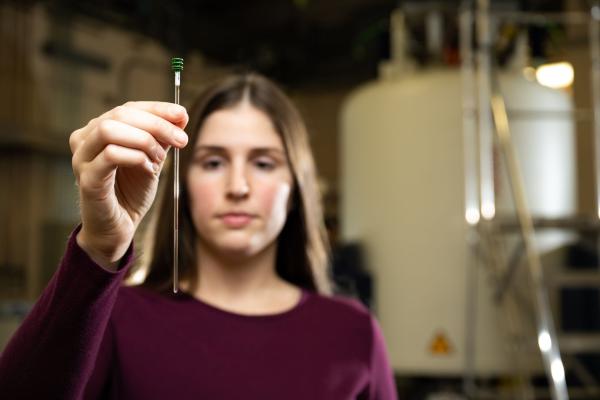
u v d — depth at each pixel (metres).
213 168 1.10
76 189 0.76
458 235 3.44
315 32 7.71
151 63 6.44
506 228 3.01
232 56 7.44
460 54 3.78
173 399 0.98
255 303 1.12
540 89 3.53
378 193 3.62
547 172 3.46
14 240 5.35
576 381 3.47
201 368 1.00
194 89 1.30
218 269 1.11
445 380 3.55
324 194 6.73
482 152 3.24
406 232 3.52
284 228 1.24
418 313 3.47
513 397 3.25
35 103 5.34
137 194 0.74
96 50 5.86
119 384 0.99
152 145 0.68
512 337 3.17
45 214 5.51
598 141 3.44
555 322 3.43
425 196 3.49
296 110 1.17
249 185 1.08
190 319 1.04
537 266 2.60
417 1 3.71
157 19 6.27
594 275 2.72
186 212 1.12
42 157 5.51
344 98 8.42
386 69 3.97
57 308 0.72
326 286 1.30
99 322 0.74
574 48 4.41
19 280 5.29
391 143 3.59
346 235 3.91
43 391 0.73
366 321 1.13
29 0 5.28
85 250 0.73
